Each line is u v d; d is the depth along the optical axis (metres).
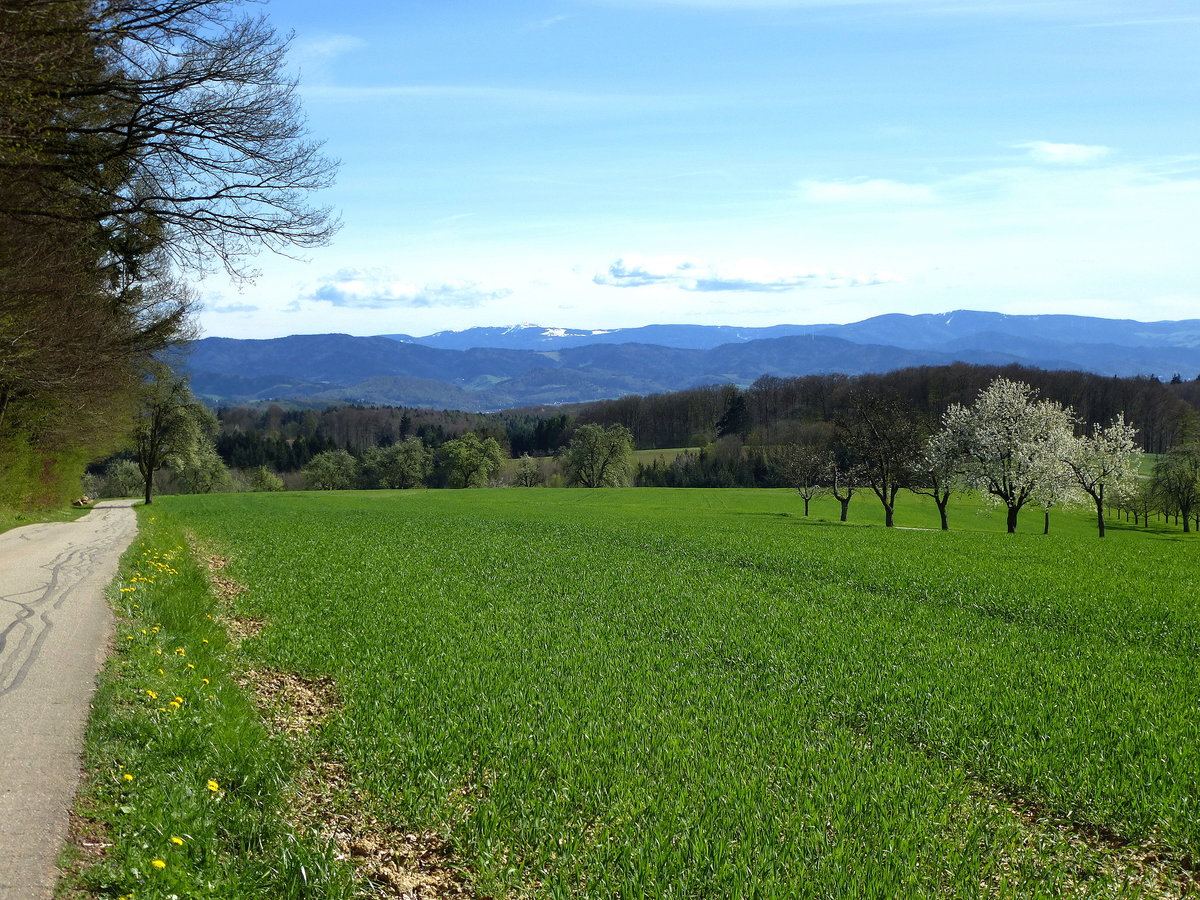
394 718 10.12
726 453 127.38
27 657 10.77
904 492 98.62
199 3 14.59
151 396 57.62
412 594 20.22
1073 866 6.96
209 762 7.67
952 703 11.55
